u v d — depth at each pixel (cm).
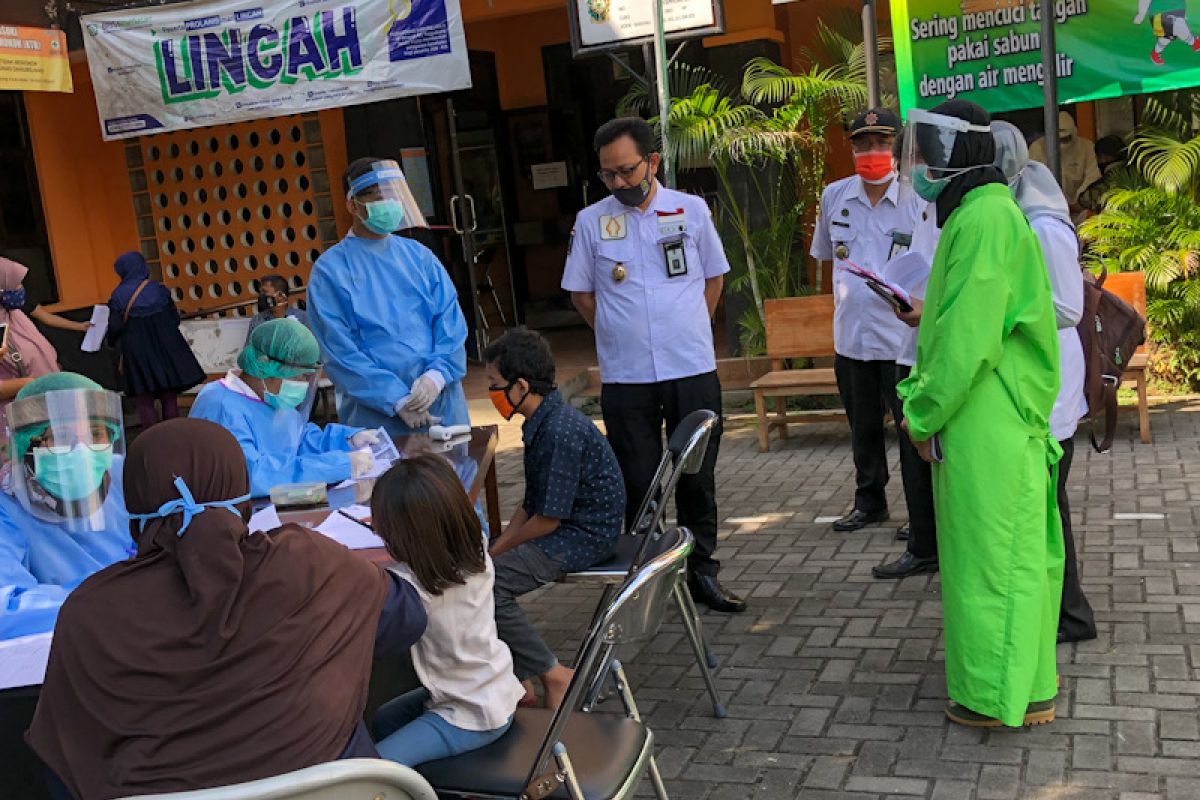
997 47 791
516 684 270
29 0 796
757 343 877
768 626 461
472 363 1129
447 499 248
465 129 1193
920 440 350
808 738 365
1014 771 332
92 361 1096
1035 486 342
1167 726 348
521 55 1234
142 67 834
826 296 739
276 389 391
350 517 328
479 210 1211
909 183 357
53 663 199
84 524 305
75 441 302
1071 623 413
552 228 1250
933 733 360
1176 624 421
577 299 498
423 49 789
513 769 254
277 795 180
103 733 193
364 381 456
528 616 508
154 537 206
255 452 385
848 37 941
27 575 294
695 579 487
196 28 820
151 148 1095
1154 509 550
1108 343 428
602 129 470
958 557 350
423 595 249
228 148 1073
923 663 411
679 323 476
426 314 476
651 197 482
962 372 333
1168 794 312
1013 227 337
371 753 214
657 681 419
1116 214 790
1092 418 418
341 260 469
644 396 483
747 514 616
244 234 1081
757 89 852
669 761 360
